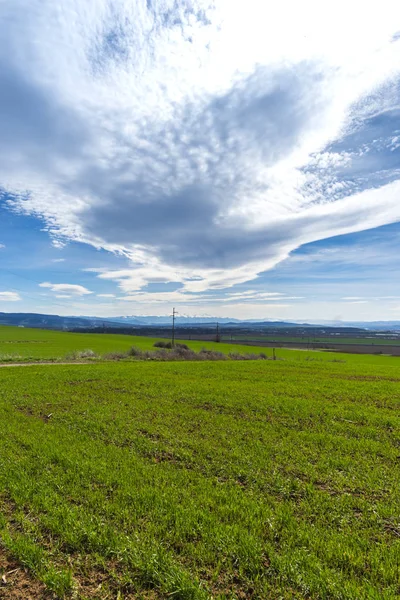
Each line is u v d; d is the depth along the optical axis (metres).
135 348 60.16
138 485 7.81
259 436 12.04
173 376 28.44
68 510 6.54
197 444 10.89
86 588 4.70
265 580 4.70
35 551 5.31
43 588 4.70
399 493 7.57
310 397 19.69
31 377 26.47
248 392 20.78
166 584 4.62
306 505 6.98
